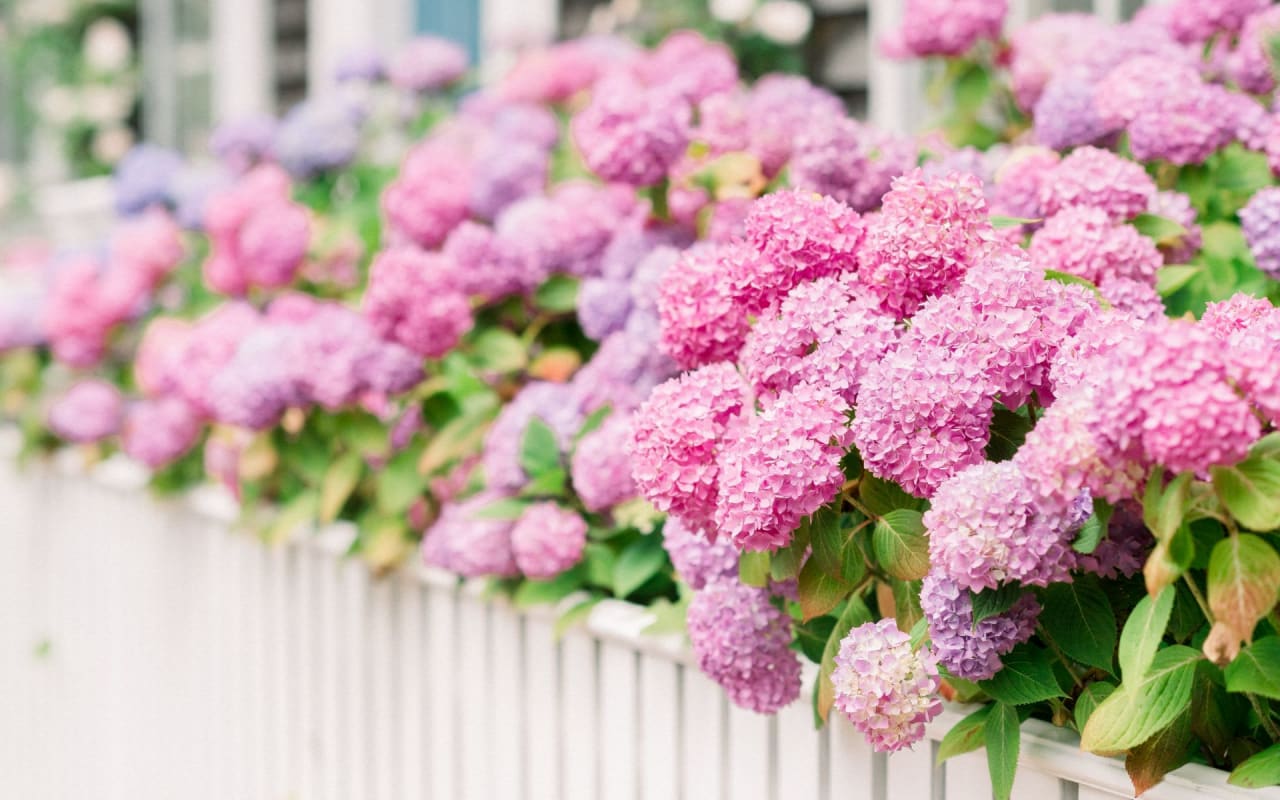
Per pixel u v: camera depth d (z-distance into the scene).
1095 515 1.27
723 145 2.11
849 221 1.48
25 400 3.85
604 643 1.95
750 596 1.57
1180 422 1.05
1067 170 1.70
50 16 7.83
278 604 2.63
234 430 2.74
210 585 2.85
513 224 2.31
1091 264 1.58
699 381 1.44
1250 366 1.08
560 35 4.92
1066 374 1.26
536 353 2.41
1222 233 1.84
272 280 2.92
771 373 1.42
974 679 1.33
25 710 3.57
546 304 2.29
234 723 2.78
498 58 4.68
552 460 2.00
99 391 3.32
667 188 2.14
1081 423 1.16
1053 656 1.39
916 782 1.54
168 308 3.69
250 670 2.72
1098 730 1.24
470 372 2.46
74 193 6.66
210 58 6.27
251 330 2.76
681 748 1.86
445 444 2.24
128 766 3.17
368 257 3.06
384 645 2.38
